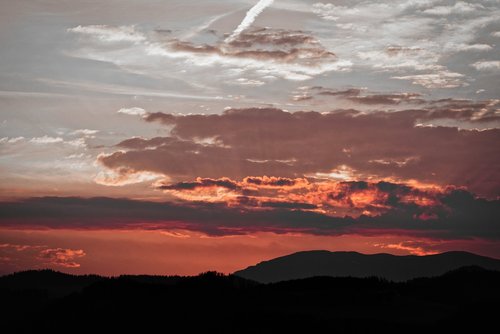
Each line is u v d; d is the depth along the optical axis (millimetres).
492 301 119750
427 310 122375
